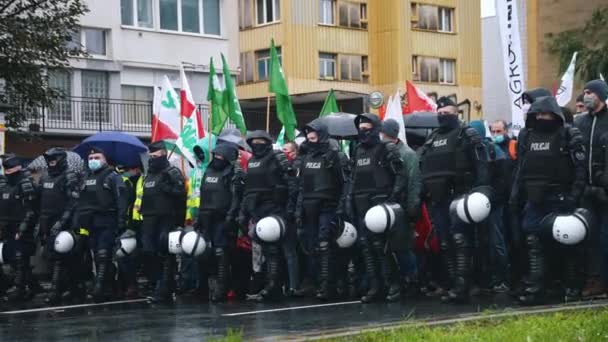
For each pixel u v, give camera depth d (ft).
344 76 176.04
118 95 137.69
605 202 43.16
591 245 43.14
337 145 49.44
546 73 167.02
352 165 48.14
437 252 49.60
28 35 96.89
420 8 183.42
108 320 44.32
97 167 54.19
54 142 129.70
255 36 172.45
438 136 45.75
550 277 45.75
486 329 33.12
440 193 45.24
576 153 41.78
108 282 55.16
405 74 179.93
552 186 42.34
